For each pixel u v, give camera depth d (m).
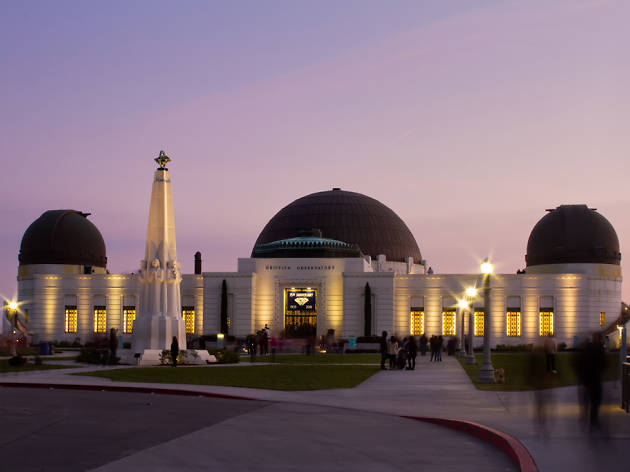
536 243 90.00
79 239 95.50
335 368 46.78
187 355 49.59
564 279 82.88
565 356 60.09
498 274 83.88
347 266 85.31
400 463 16.12
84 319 89.06
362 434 19.77
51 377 36.31
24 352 67.00
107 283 89.12
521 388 33.28
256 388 32.72
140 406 25.34
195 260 95.00
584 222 87.62
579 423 20.44
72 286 89.69
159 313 52.06
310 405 26.25
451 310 84.31
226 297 83.88
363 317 83.75
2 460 16.05
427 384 35.62
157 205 53.06
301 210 104.31
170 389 30.73
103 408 24.58
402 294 85.00
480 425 19.97
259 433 19.73
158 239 52.75
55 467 15.41
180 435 19.31
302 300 85.56
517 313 83.44
